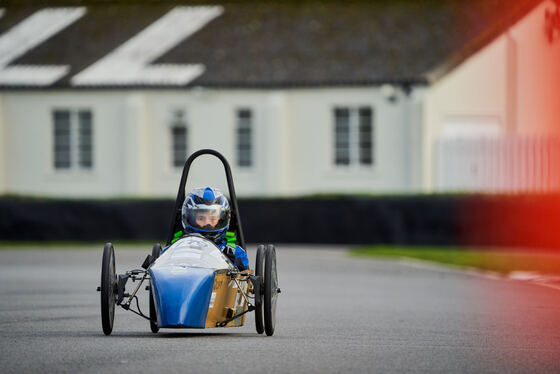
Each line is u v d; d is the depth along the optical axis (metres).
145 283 73.69
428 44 142.38
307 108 142.12
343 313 56.84
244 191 143.88
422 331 48.56
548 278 81.44
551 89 141.12
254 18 152.75
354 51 143.25
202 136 144.75
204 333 46.94
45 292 68.06
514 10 140.00
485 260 95.44
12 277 80.44
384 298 65.94
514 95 140.75
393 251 107.00
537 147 124.19
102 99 147.00
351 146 141.12
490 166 128.75
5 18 161.00
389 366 37.47
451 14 147.50
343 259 99.81
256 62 144.62
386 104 139.12
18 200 123.69
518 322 52.69
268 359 38.69
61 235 123.19
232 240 47.38
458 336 46.72
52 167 149.25
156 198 121.94
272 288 46.62
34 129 148.75
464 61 139.38
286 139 142.75
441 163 135.25
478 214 110.38
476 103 139.88
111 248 44.78
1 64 150.75
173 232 47.19
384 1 151.62
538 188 123.94
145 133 146.12
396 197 113.69
